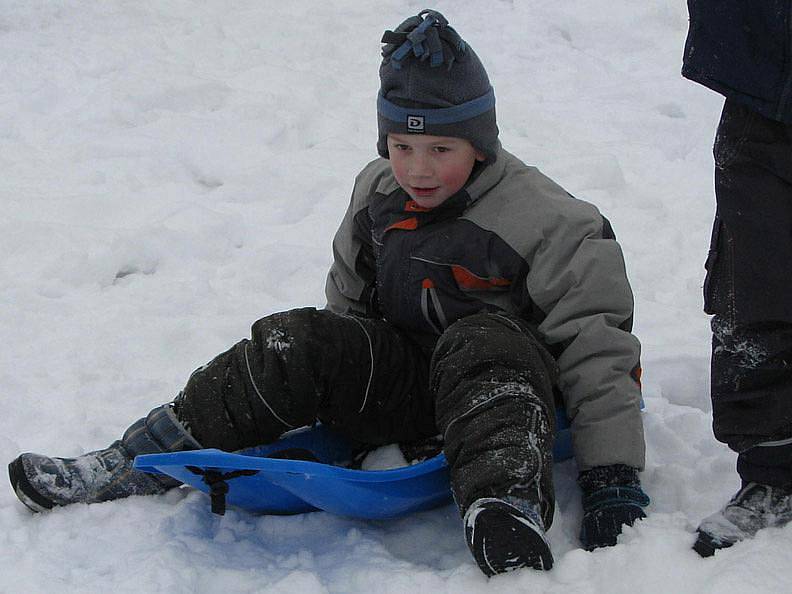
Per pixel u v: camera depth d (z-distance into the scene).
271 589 2.15
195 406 2.40
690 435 2.77
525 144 4.93
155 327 3.48
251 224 4.28
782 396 2.08
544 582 2.02
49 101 5.41
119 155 4.85
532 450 2.09
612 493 2.31
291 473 2.18
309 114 5.29
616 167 4.57
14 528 2.41
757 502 2.16
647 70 5.79
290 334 2.38
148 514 2.42
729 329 2.09
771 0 1.88
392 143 2.53
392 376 2.50
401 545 2.36
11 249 4.00
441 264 2.54
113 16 6.74
